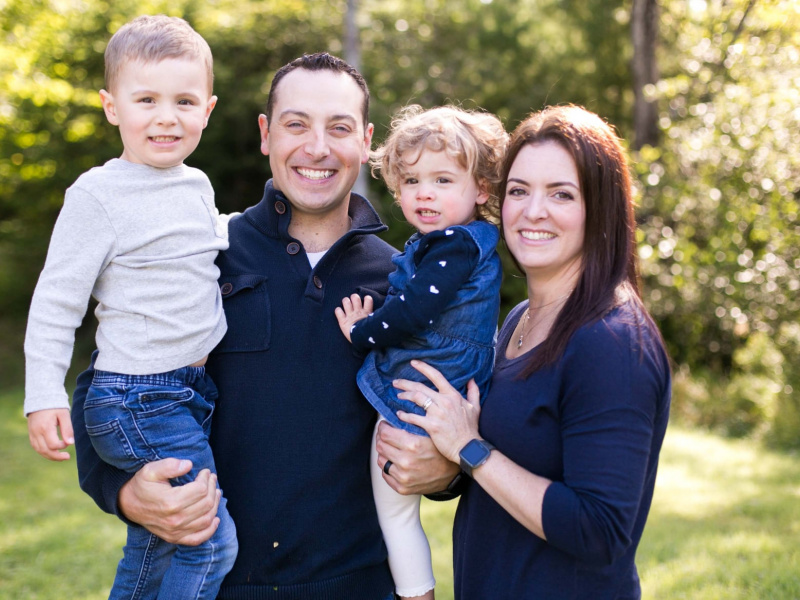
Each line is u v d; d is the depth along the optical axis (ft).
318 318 7.36
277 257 7.57
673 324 34.22
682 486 20.74
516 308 7.54
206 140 43.88
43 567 15.78
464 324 6.96
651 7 39.04
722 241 29.43
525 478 5.90
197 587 6.63
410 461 6.64
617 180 6.27
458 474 6.86
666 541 15.74
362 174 36.88
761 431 27.22
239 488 7.07
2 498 21.07
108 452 6.59
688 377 32.78
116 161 6.87
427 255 7.00
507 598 6.14
